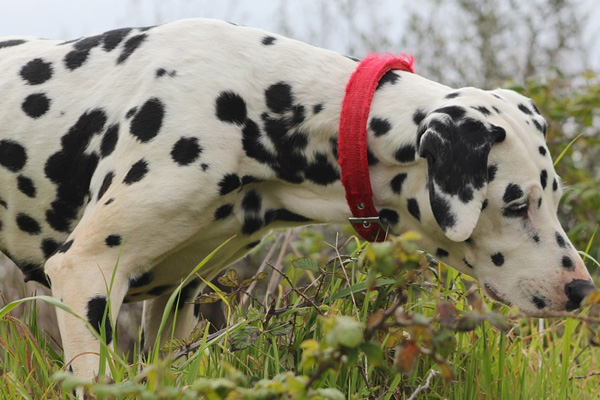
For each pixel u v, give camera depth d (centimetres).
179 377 419
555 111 851
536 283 450
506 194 442
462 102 452
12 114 518
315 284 500
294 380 298
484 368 482
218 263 518
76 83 512
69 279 457
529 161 446
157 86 481
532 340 570
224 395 298
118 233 460
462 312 427
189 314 550
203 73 481
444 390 470
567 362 504
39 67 524
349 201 476
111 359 428
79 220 515
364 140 469
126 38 515
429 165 429
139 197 459
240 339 439
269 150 482
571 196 810
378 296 480
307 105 483
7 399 392
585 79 916
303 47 503
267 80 488
